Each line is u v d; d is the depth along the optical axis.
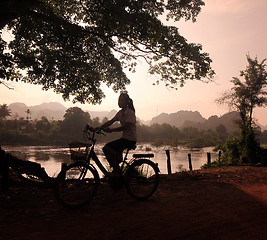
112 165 4.12
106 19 8.91
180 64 10.48
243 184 6.26
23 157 47.06
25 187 5.09
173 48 9.97
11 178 5.62
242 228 3.01
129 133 4.20
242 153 16.12
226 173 8.42
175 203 4.19
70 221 3.17
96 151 61.31
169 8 10.27
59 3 10.48
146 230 2.90
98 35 9.66
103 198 4.36
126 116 4.20
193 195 4.85
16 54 9.70
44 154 57.06
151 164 4.47
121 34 9.34
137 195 4.49
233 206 4.04
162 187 5.59
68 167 3.81
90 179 4.31
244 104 22.42
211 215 3.53
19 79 11.51
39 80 11.55
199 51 10.30
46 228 2.90
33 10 8.31
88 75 11.55
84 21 10.29
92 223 3.12
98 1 8.86
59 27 9.43
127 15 8.64
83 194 4.01
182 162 44.94
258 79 22.25
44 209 3.64
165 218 3.36
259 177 7.52
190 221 3.25
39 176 6.50
